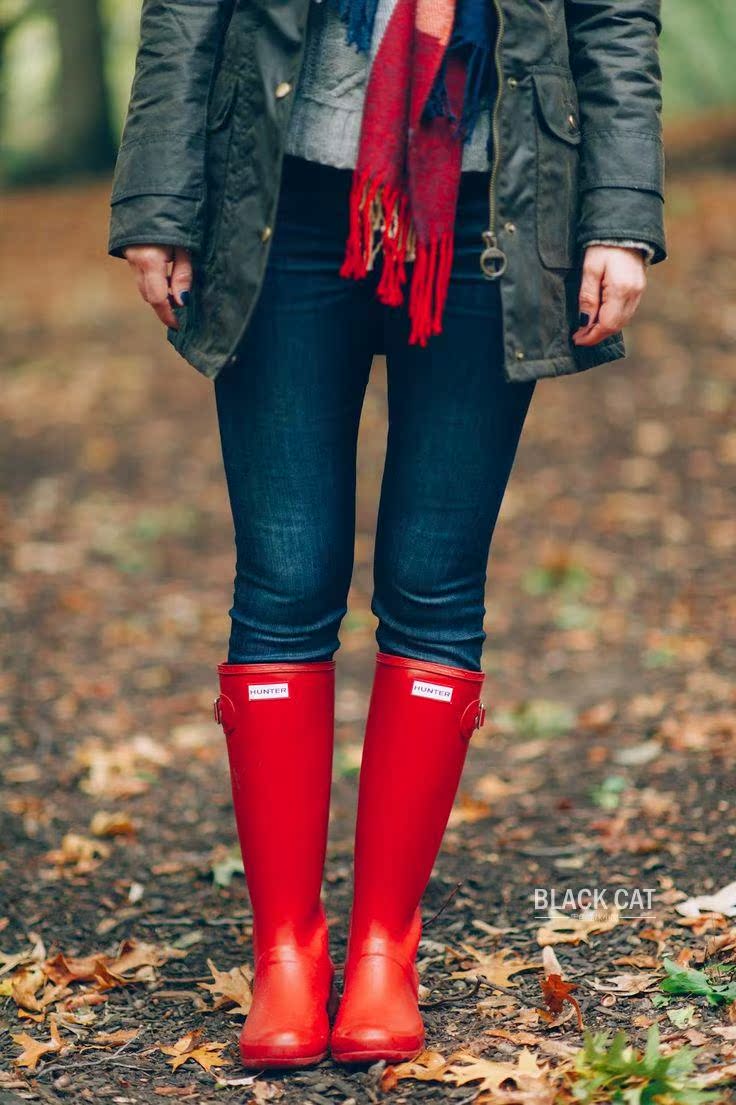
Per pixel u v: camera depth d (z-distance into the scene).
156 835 3.00
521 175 1.68
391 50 1.66
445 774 1.88
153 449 6.66
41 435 6.92
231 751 1.91
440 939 2.28
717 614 4.41
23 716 3.88
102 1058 1.89
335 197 1.74
